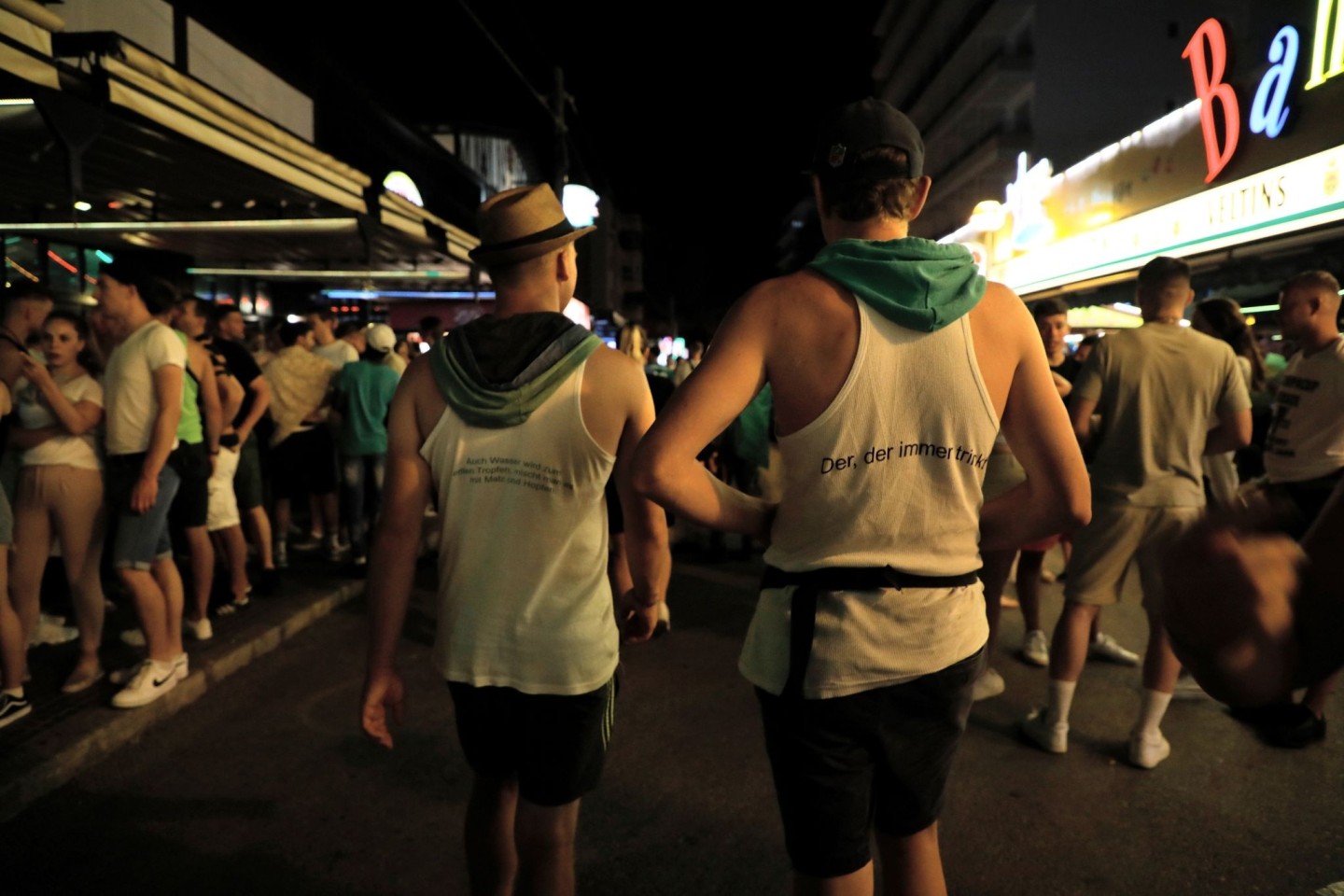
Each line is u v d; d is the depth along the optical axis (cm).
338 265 1191
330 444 676
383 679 197
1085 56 2486
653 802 324
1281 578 83
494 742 204
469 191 2338
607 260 4084
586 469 195
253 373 559
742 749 370
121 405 373
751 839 298
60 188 721
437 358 198
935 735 161
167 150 606
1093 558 349
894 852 168
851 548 154
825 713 156
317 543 752
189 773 342
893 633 154
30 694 389
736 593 631
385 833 301
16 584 384
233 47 1008
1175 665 343
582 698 198
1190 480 341
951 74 3741
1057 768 348
